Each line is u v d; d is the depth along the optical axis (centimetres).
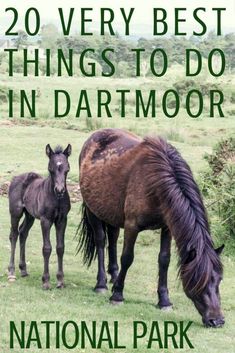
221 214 1334
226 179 1372
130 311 945
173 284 1129
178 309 983
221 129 2966
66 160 1008
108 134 1098
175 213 880
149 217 944
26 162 2112
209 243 864
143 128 2877
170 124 3044
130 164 985
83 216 1123
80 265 1223
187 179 905
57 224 1050
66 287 1066
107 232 1122
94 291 1052
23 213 1127
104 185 1027
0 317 886
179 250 870
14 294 1004
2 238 1385
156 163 927
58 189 987
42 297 995
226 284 1129
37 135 2566
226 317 945
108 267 1131
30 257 1257
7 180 1864
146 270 1201
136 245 1368
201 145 2570
